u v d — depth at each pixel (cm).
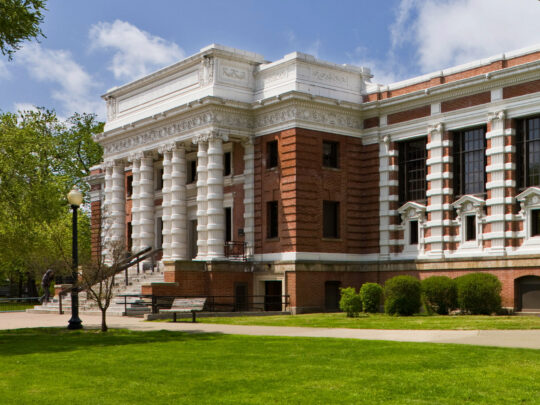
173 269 4084
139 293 4197
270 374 1548
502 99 3672
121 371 1633
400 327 2709
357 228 4309
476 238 3775
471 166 3862
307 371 1573
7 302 6562
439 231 3931
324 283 4112
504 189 3644
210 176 4272
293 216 4050
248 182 4366
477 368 1557
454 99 3906
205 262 4178
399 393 1334
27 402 1301
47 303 4738
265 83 4375
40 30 2611
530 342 2044
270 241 4203
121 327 2916
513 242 3612
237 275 4225
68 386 1452
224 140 4291
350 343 2072
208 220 4278
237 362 1736
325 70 4288
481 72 3791
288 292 4028
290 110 4119
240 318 3406
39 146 3441
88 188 7425
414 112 4109
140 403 1288
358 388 1380
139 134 4891
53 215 3388
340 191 4256
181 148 4569
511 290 3569
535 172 3578
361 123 4378
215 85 4281
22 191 3212
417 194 4131
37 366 1734
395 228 4181
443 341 2116
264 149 4291
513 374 1484
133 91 5038
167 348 2077
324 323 2970
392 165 4216
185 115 4441
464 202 3841
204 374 1571
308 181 4112
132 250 4875
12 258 3353
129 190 5512
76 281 2886
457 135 3944
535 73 3522
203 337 2377
